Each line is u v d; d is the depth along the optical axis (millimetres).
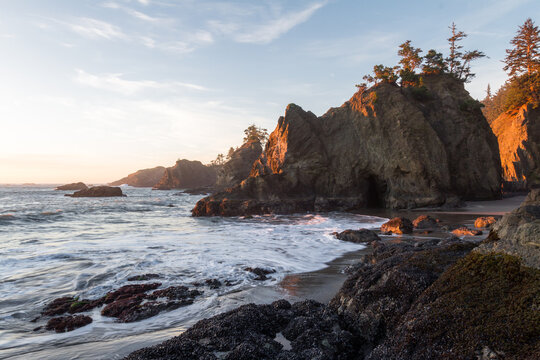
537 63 60000
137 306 7191
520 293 3572
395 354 3920
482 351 3211
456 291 4137
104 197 73125
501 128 72375
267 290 8492
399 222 18766
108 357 5047
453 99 44281
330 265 11438
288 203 34562
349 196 38750
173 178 143000
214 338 5012
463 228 17891
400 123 37781
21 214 30344
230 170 77375
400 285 5223
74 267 10867
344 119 42844
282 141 41219
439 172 36156
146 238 17672
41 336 5918
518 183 56969
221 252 13586
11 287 8828
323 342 4824
